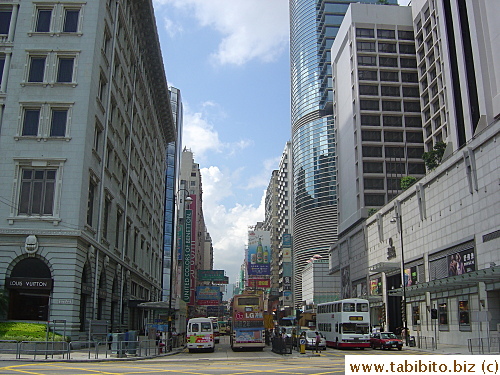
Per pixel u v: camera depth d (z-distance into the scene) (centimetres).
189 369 2102
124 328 4897
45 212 3400
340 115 10738
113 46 4272
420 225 5325
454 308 4494
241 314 4062
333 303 4416
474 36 6200
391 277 6262
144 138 6375
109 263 4259
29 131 3547
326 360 2870
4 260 3272
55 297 3231
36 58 3691
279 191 17900
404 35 10050
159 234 8106
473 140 4234
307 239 14212
